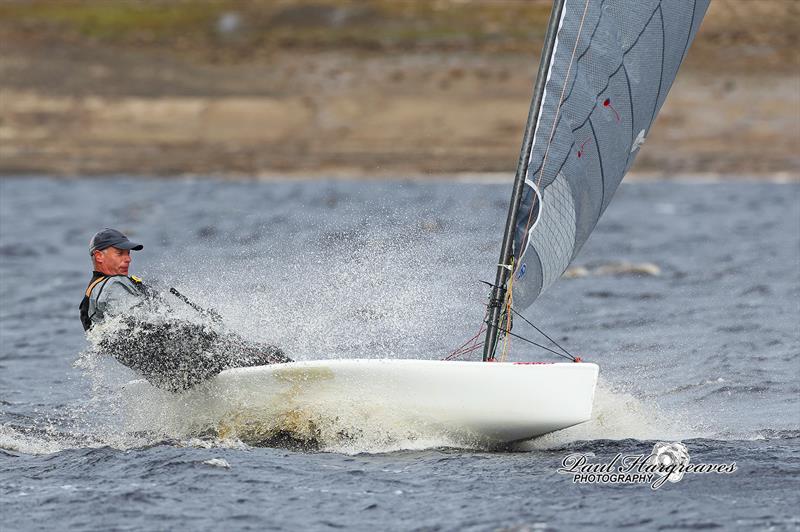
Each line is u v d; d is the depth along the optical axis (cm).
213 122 17100
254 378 3014
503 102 17212
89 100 17612
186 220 10088
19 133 16625
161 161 15662
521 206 3097
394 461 2867
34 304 5794
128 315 3038
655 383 3903
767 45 19112
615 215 10694
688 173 14588
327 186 13612
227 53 19712
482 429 2934
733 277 6575
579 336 4788
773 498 2562
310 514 2480
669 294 5941
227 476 2744
